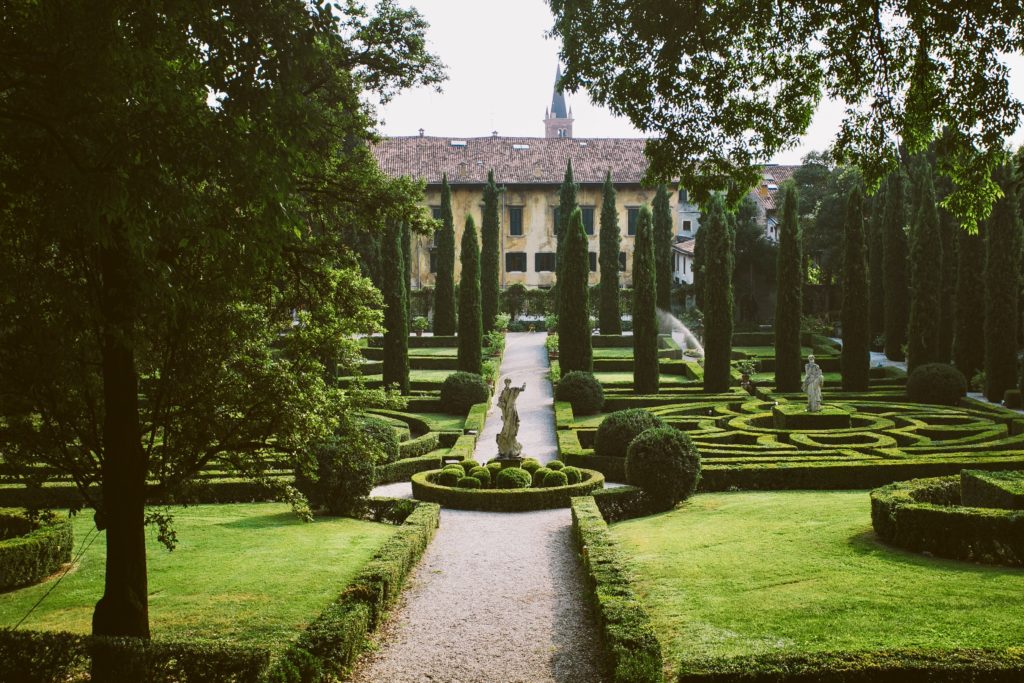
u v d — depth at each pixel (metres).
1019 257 36.78
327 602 13.50
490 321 57.09
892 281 49.12
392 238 39.00
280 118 9.30
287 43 9.20
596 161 71.44
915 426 29.53
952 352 43.62
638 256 39.09
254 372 12.95
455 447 28.50
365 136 14.91
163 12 8.55
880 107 14.02
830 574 13.25
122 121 8.69
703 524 18.06
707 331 39.53
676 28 14.12
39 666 9.35
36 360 10.70
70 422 12.20
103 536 18.17
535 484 23.14
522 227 70.44
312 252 14.10
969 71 12.90
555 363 46.25
